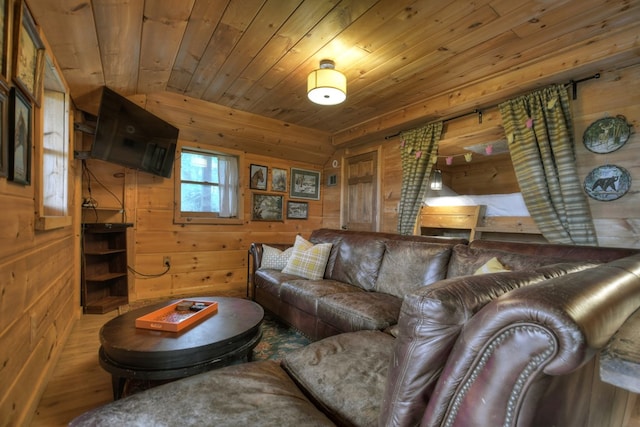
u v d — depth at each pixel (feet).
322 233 11.34
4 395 3.92
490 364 1.86
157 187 11.84
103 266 10.65
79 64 7.00
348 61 8.04
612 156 6.92
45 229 5.39
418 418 2.24
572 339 1.56
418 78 8.91
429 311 2.18
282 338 8.11
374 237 9.45
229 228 13.67
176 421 2.71
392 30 6.71
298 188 15.84
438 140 10.77
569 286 1.99
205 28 6.72
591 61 6.78
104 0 5.24
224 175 13.71
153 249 11.80
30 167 4.83
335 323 6.83
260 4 5.95
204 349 4.76
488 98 8.81
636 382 1.84
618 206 6.82
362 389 3.43
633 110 6.68
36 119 5.19
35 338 5.10
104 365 4.70
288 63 8.27
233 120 12.25
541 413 1.84
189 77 9.29
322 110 11.85
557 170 7.60
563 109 7.57
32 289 4.97
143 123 9.87
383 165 13.37
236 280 13.88
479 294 2.35
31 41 4.89
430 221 11.36
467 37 6.90
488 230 9.73
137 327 5.34
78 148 9.61
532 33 6.70
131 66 8.08
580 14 6.05
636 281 2.68
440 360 2.15
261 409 2.92
